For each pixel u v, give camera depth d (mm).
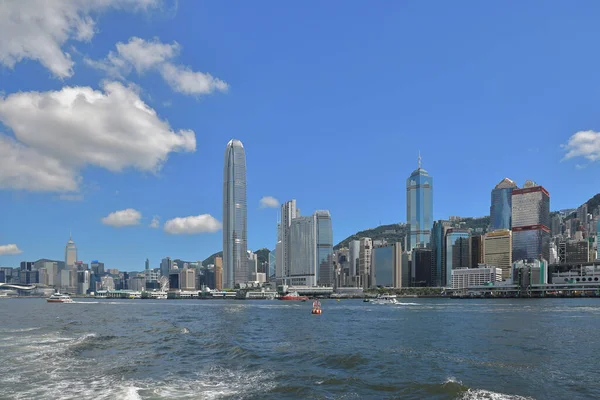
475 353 70312
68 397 42469
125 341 85125
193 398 42469
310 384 48281
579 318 147375
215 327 121500
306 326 125125
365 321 145000
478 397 42844
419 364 60312
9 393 44062
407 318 158875
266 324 133250
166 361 62594
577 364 60219
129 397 42156
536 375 52875
